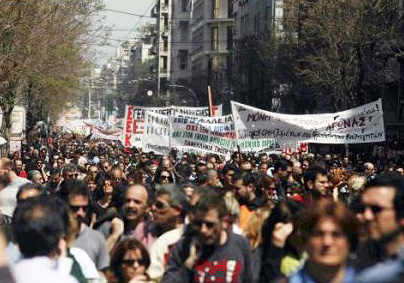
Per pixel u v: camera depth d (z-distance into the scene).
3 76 48.06
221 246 10.73
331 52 64.56
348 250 7.73
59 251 8.00
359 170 45.12
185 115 35.81
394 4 61.44
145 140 37.66
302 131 32.00
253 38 103.75
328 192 17.00
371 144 69.00
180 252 11.02
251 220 11.76
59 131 151.50
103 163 31.47
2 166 18.72
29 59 47.41
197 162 31.95
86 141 88.81
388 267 5.39
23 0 43.09
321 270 7.64
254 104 103.75
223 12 173.38
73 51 60.47
